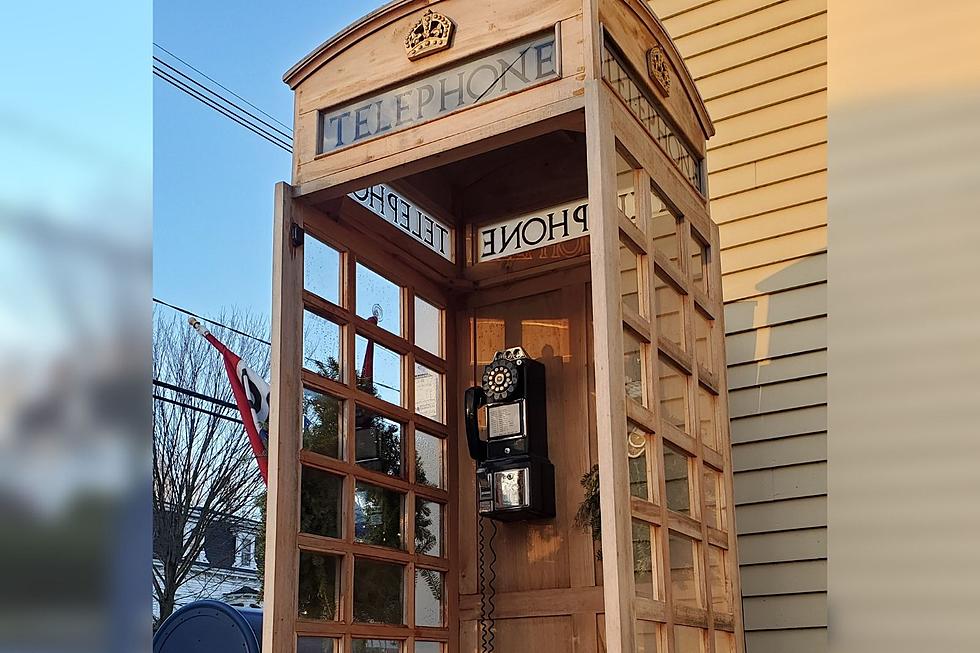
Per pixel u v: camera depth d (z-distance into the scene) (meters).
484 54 3.13
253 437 8.01
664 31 3.46
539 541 3.93
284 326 3.27
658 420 2.91
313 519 3.32
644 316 2.94
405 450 3.89
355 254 3.71
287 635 3.09
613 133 2.86
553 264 4.11
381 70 3.34
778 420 4.22
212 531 14.31
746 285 4.41
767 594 4.09
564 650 3.78
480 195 4.32
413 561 3.79
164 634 5.61
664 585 2.79
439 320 4.25
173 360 14.68
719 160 4.59
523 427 3.89
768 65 4.57
